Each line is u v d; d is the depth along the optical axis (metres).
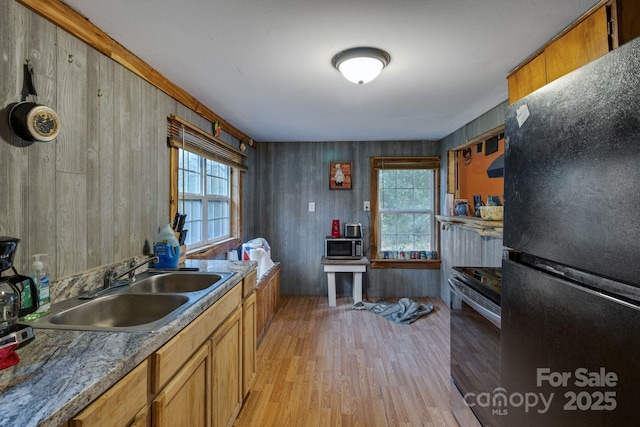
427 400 2.00
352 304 3.89
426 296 4.20
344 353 2.62
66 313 1.19
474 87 2.28
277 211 4.29
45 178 1.25
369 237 4.24
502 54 1.78
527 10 1.37
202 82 2.18
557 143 0.91
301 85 2.25
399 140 4.18
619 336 0.70
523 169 1.08
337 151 4.23
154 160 2.01
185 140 2.34
